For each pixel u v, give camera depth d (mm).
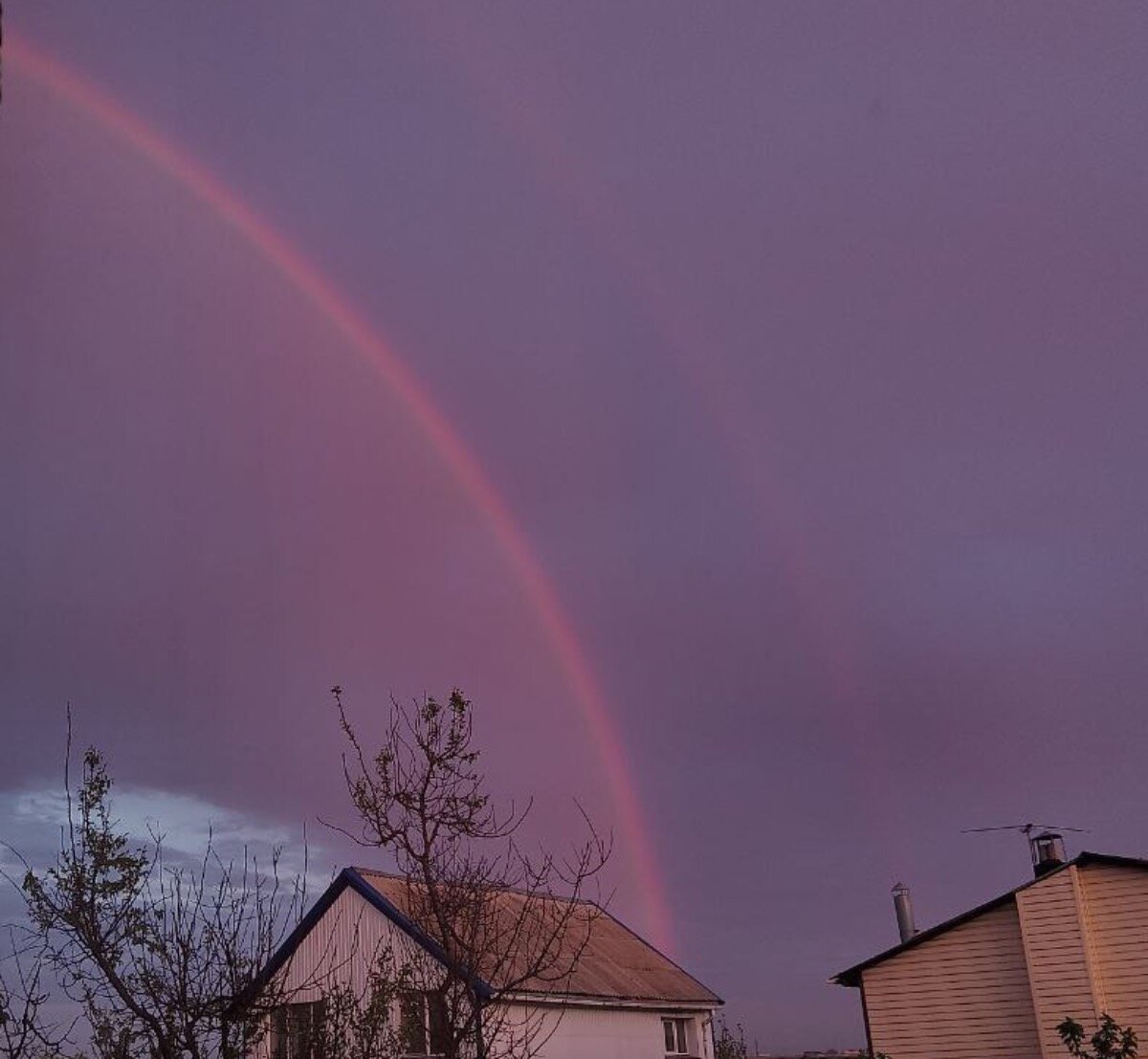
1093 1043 17891
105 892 10203
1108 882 22828
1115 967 22359
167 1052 9836
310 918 24031
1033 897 23234
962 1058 23906
